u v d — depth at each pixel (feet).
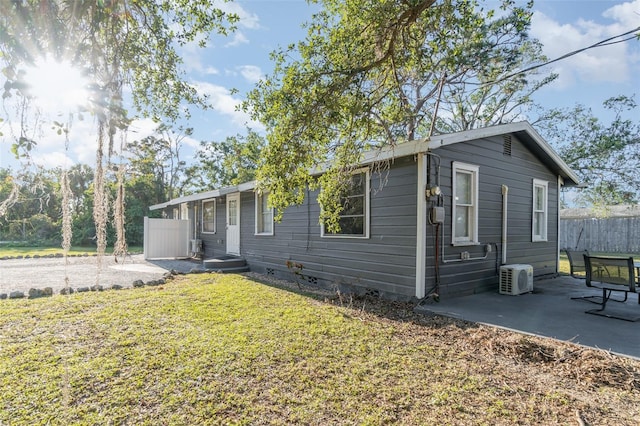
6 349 11.12
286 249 27.89
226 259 33.53
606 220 52.65
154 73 13.24
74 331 12.92
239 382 9.12
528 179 25.59
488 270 21.59
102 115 7.47
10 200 8.26
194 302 17.76
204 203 43.19
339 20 13.91
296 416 7.62
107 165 8.14
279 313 15.79
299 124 13.10
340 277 22.50
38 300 17.93
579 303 18.19
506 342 11.80
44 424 7.18
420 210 17.62
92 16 7.58
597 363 10.16
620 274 15.35
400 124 16.89
